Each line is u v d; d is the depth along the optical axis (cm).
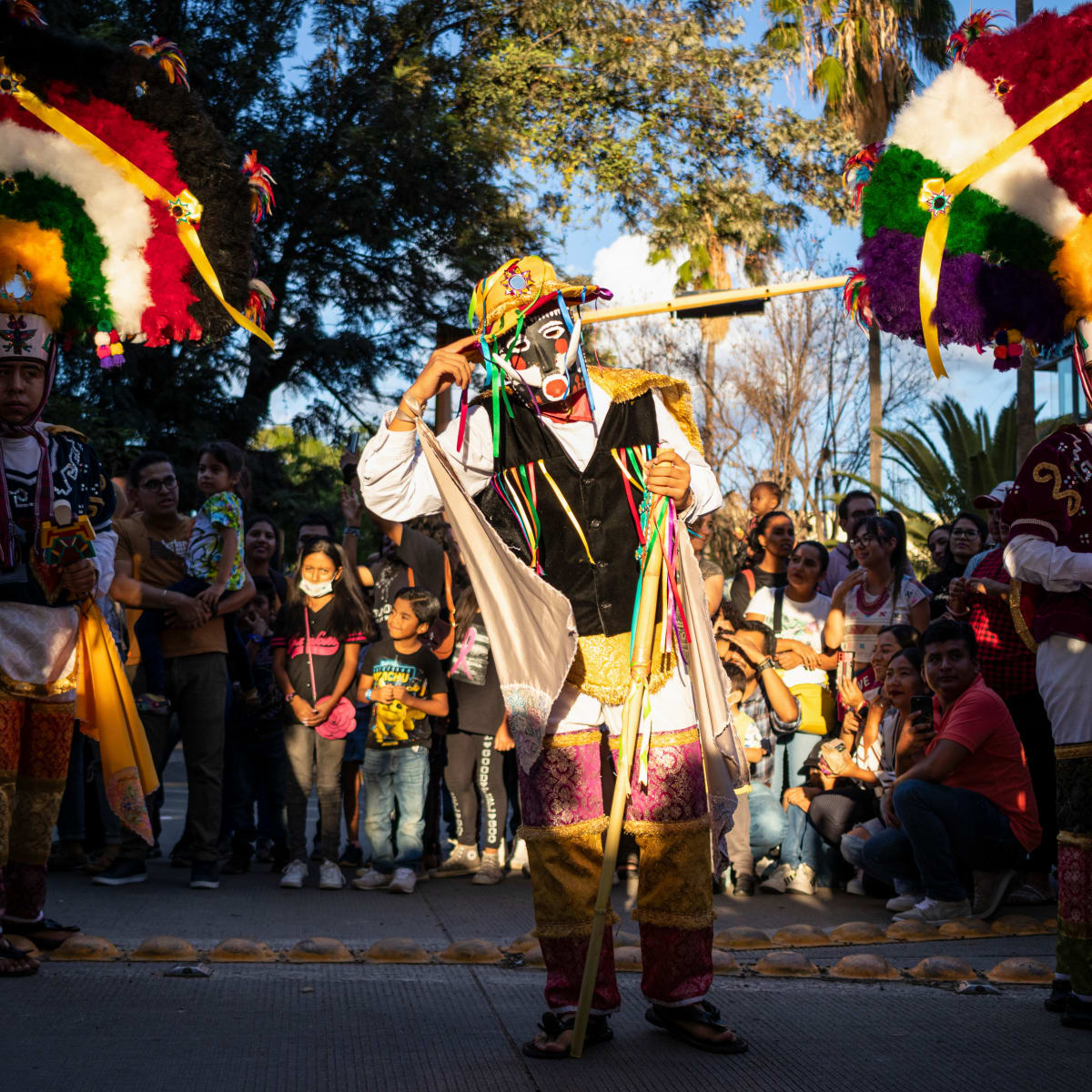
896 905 563
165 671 624
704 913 329
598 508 336
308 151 1984
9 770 398
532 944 447
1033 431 1631
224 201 423
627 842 664
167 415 1920
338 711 661
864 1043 331
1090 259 358
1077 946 346
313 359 2045
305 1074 301
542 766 331
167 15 1859
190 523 667
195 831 626
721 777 344
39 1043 318
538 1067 309
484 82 2167
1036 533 356
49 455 411
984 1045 329
